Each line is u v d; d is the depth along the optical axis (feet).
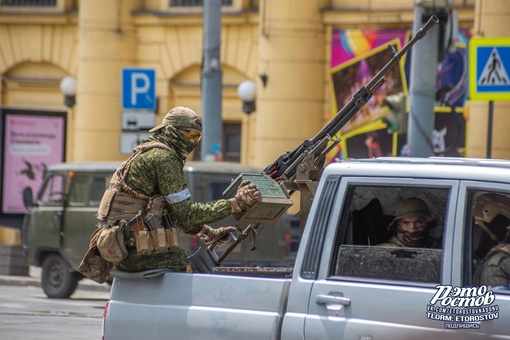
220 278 48.75
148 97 174.29
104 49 220.84
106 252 51.24
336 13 199.21
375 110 193.67
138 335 50.24
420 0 134.41
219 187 144.66
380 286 45.09
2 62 237.25
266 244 143.43
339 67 199.62
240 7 214.90
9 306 133.80
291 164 55.21
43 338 99.60
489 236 44.45
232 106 219.20
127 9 223.30
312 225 47.70
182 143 52.95
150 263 51.44
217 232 54.90
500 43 136.87
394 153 191.31
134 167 51.88
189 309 48.98
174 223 52.49
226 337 47.80
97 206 148.77
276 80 201.26
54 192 154.71
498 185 44.24
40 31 233.76
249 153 217.36
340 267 46.55
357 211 47.26
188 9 219.61
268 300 47.39
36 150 190.80
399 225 46.44
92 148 221.66
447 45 135.85
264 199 50.75
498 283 43.93
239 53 216.13
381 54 195.31
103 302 146.10
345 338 44.96
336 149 196.95
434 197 45.70
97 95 221.25
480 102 179.83
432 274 44.57
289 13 199.72
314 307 46.29
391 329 44.14
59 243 151.64
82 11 222.48
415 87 137.28
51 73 234.99
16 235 236.02
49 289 153.07
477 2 179.01
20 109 189.47
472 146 180.96
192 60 220.43
